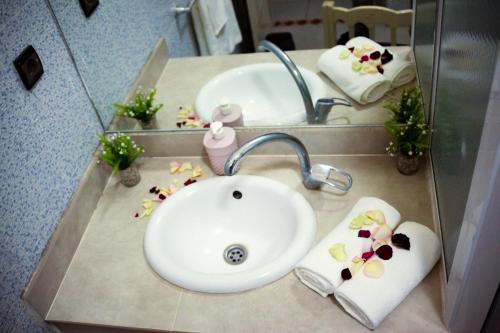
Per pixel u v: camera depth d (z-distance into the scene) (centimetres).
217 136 125
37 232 109
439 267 101
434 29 103
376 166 128
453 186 89
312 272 99
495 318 88
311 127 130
